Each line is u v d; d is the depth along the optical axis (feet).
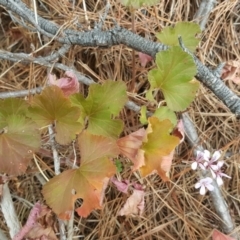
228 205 1.13
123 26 1.15
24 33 1.17
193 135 1.09
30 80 1.08
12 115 0.79
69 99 0.81
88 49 1.15
